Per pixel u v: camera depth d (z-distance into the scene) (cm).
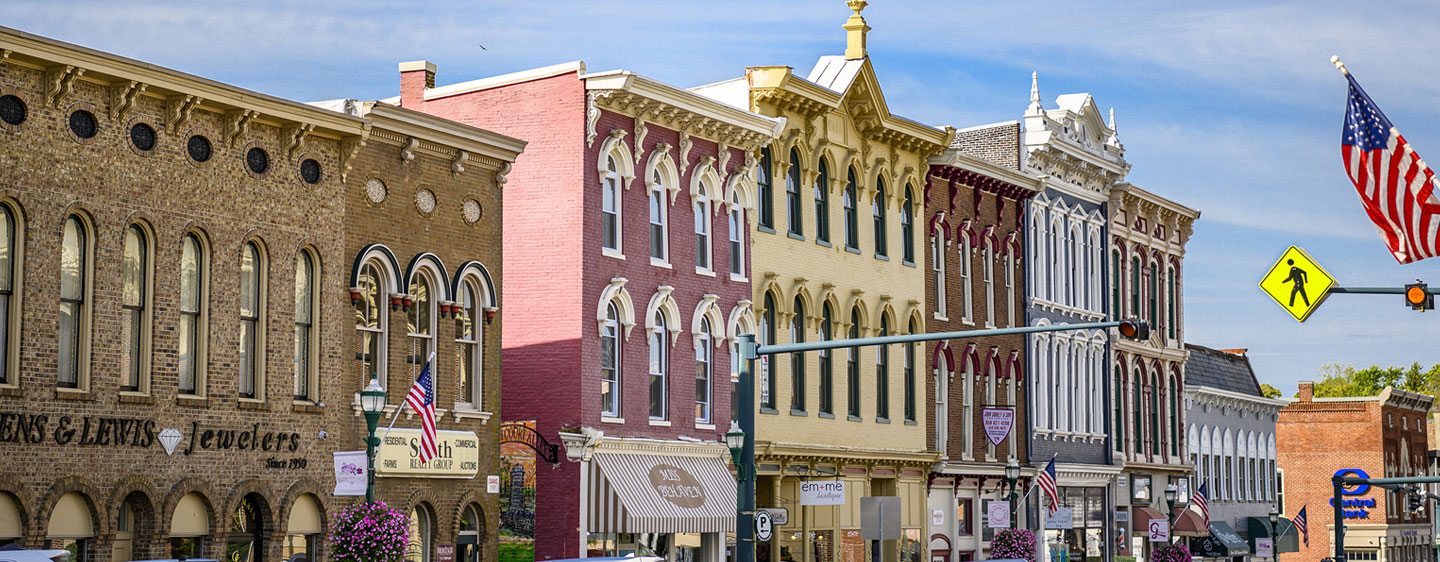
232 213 3300
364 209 3575
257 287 3375
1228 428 7975
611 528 4047
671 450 4356
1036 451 5981
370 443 3156
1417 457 10388
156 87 3128
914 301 5328
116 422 3075
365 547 3192
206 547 3244
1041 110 6025
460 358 3819
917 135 5288
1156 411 7044
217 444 3259
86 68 3000
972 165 5559
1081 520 6306
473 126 3900
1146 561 6850
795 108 4812
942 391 5512
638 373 4275
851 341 3503
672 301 4381
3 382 2911
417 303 3719
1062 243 6222
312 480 3444
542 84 4166
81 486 3009
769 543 4666
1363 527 9575
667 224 4394
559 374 4081
